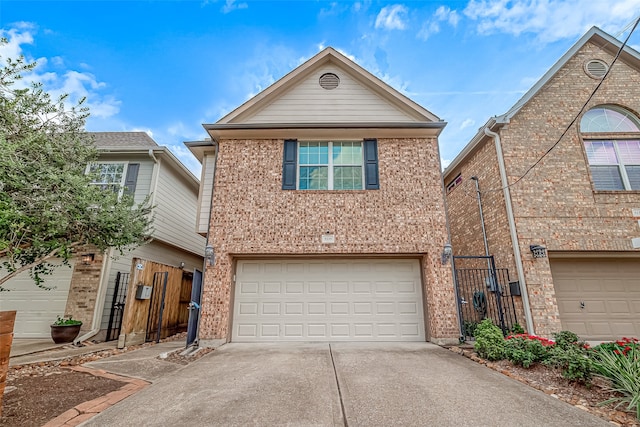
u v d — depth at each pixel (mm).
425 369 4805
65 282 8219
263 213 7473
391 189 7645
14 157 4355
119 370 4949
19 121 4840
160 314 8234
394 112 8555
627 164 8125
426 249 7277
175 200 10828
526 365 4594
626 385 3383
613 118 8406
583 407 3326
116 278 8531
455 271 7227
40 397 3734
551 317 6996
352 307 7285
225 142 8016
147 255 9484
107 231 5352
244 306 7289
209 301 6922
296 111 8555
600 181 8000
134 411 3344
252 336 7129
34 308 8078
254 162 7852
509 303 7617
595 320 7340
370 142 8039
